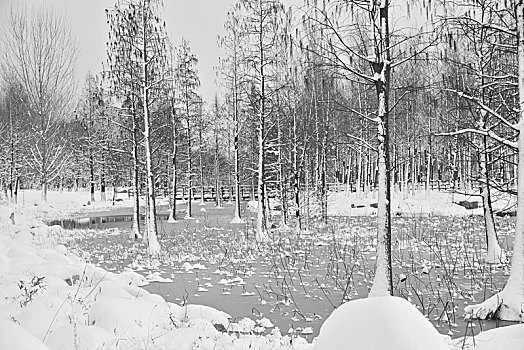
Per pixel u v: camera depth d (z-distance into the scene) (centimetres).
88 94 4791
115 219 3744
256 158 3278
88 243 2169
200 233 2533
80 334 524
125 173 3716
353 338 317
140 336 583
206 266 1592
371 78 955
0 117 4459
